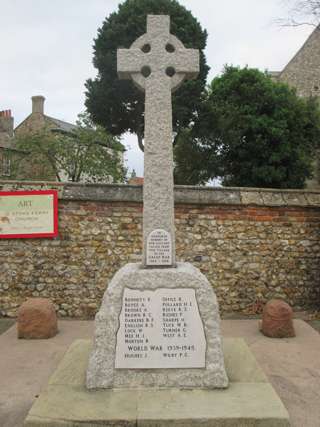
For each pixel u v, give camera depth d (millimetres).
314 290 7062
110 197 6723
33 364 4535
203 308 3436
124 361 3355
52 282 6766
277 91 17578
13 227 6707
